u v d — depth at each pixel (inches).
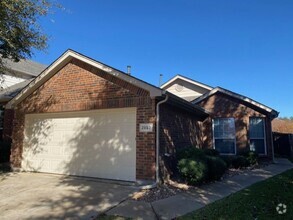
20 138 527.2
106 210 274.2
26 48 437.4
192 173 374.3
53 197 321.7
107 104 427.2
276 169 544.1
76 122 468.8
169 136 436.1
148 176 376.2
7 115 682.2
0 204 300.5
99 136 438.0
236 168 553.6
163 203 295.0
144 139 388.2
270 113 653.3
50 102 490.9
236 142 665.0
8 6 345.4
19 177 446.6
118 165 410.0
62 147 476.4
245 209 271.9
